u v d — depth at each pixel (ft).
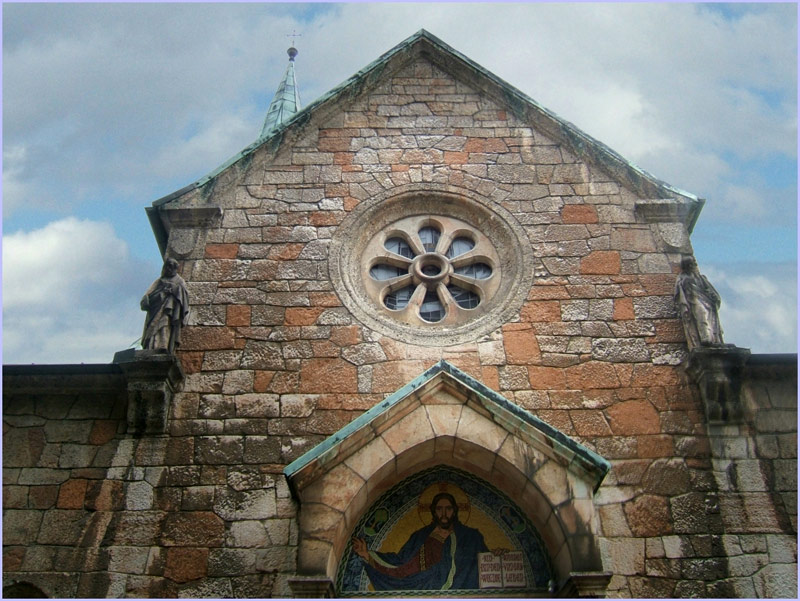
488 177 45.21
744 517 32.86
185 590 30.99
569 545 29.73
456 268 43.06
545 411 35.91
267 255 41.50
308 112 47.14
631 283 40.40
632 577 31.42
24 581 31.04
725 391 35.47
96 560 31.63
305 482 31.19
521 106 48.06
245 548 31.99
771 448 34.58
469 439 32.45
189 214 42.78
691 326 37.63
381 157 45.96
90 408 35.76
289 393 36.37
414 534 32.73
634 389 36.58
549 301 39.68
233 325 38.65
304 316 39.09
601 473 30.96
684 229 42.55
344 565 31.73
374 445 32.35
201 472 33.91
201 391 36.35
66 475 33.76
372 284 41.91
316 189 44.45
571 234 42.47
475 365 37.35
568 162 45.70
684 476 33.96
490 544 32.48
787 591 31.12
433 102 48.70
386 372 37.09
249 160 45.06
